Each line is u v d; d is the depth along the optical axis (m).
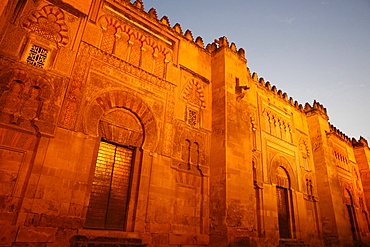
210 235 9.72
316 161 17.08
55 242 6.51
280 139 15.23
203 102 11.76
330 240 14.91
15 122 6.71
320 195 16.22
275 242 11.99
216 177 10.43
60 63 7.94
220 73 12.35
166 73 10.80
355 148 23.42
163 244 8.51
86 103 8.12
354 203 19.58
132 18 10.45
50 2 8.33
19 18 7.51
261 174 13.05
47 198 6.65
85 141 7.77
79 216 7.09
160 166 9.28
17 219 6.11
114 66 9.13
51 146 7.07
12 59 7.08
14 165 6.51
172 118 10.26
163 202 8.95
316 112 18.14
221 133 11.02
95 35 9.04
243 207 10.21
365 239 18.86
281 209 13.79
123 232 7.86
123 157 8.86
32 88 7.28
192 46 12.47
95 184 7.98
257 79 15.48
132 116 9.26
